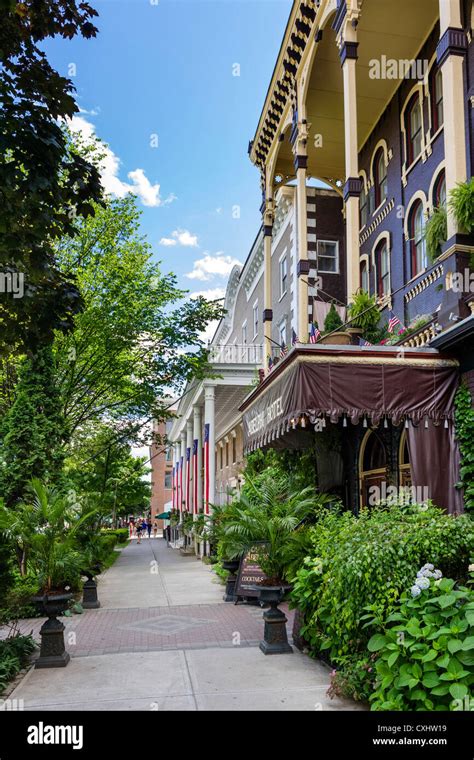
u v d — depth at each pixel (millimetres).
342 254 22781
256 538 8742
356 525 7105
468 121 12594
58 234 6945
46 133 6262
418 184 15688
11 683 7090
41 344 7754
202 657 8078
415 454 9109
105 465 26766
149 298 19047
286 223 24531
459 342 8906
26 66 6578
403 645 4922
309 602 7594
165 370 19859
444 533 6367
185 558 26422
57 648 7875
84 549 12977
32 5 6539
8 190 6113
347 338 11070
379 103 18047
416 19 15133
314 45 16094
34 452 14242
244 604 13008
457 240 10062
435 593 5355
